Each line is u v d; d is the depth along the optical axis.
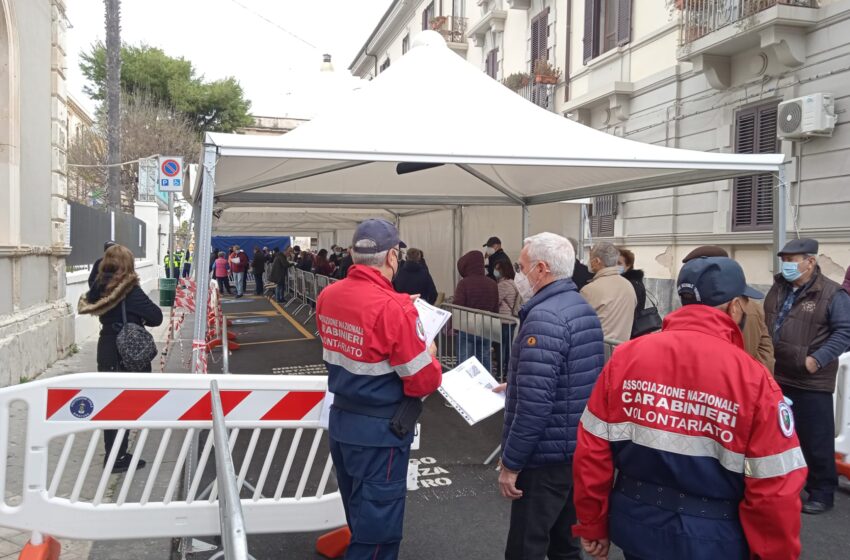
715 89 11.34
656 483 1.94
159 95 34.47
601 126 14.66
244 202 8.06
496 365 7.07
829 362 4.25
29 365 7.90
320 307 3.03
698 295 1.98
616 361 2.05
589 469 2.05
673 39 12.32
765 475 1.74
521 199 8.86
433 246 12.59
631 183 6.66
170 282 16.14
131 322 4.89
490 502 4.49
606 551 2.16
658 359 1.95
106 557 3.73
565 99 15.91
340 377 2.90
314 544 3.91
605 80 14.39
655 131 12.91
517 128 5.27
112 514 3.39
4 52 7.66
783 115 9.48
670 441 1.88
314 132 4.66
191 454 3.82
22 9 8.02
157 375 3.40
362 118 5.00
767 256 10.49
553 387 2.72
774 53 9.90
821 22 9.34
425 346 2.84
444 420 6.59
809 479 4.44
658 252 12.95
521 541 2.86
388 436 2.84
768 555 1.75
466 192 8.80
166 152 28.80
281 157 4.32
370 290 2.86
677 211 12.45
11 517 3.25
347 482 3.09
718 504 1.87
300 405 3.56
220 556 3.47
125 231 15.92
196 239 6.60
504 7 19.72
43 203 9.08
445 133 4.91
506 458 2.75
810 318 4.32
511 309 7.79
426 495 4.62
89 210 12.03
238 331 13.53
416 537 3.96
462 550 3.79
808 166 9.52
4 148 7.70
